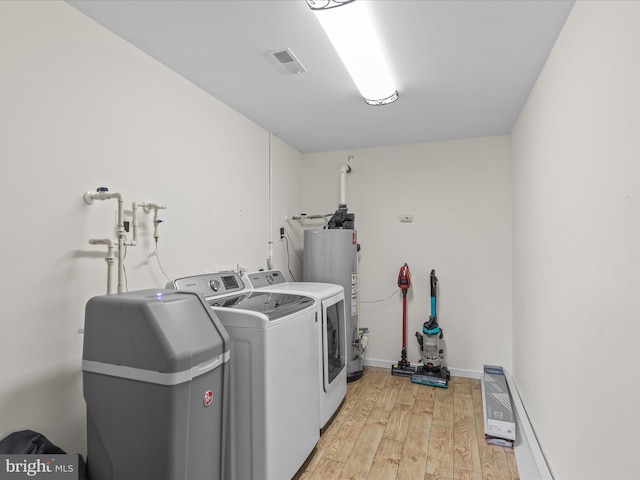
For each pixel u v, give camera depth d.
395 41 1.75
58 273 1.45
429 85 2.24
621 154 1.05
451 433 2.26
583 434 1.37
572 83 1.49
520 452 2.03
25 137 1.34
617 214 1.08
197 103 2.29
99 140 1.63
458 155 3.39
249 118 2.87
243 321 1.63
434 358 3.19
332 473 1.87
